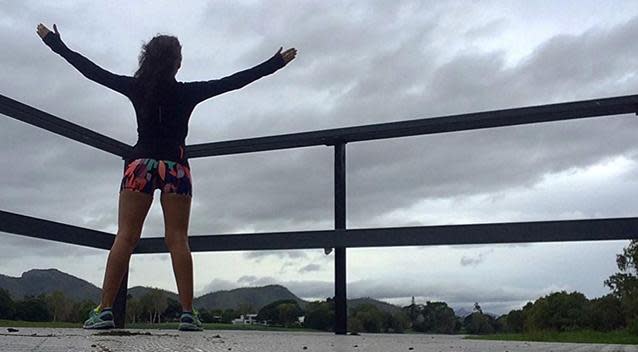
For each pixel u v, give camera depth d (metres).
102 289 2.42
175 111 2.60
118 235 2.47
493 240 2.87
